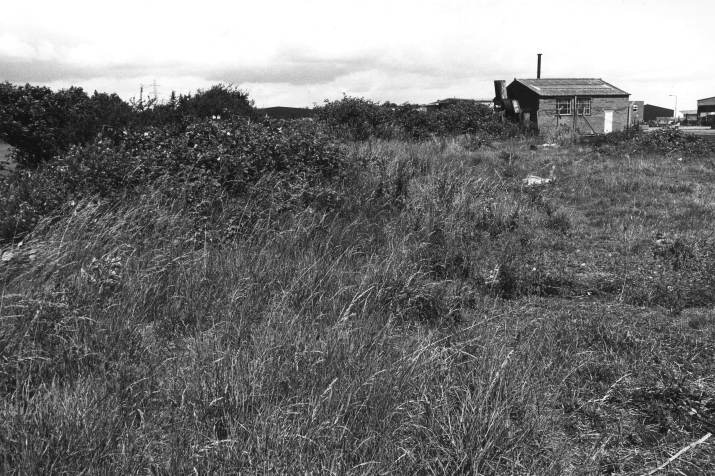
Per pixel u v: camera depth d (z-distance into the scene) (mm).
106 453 2869
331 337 4066
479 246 7555
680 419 3602
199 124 9039
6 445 2816
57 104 11516
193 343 4090
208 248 6043
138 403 3355
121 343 4008
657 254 7465
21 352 3742
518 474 2957
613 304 5766
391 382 3533
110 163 7398
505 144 22406
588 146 20875
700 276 6508
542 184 12023
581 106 38344
